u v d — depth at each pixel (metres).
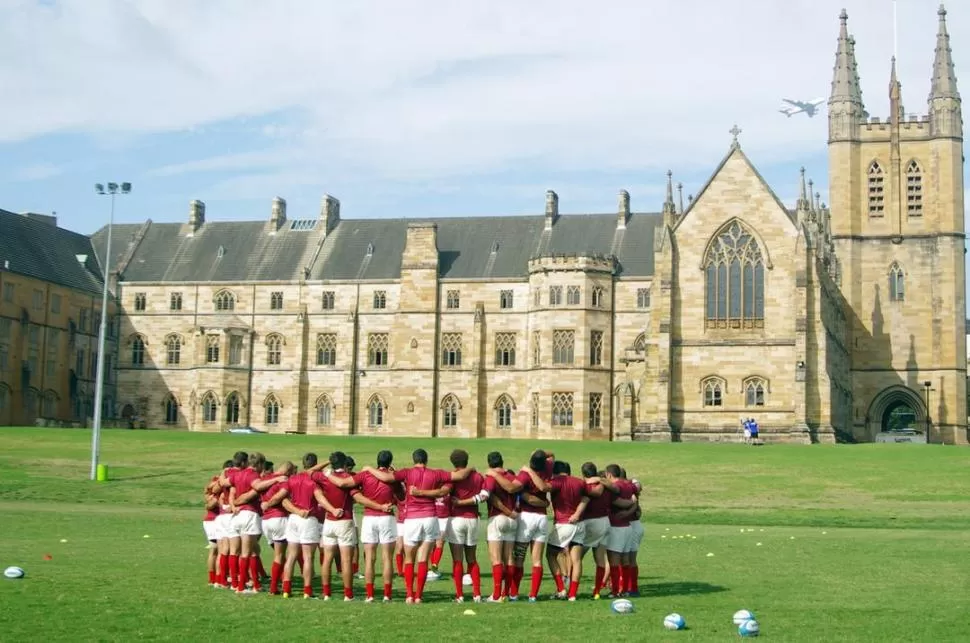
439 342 161.12
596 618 29.92
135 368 171.62
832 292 131.50
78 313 164.38
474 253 164.50
